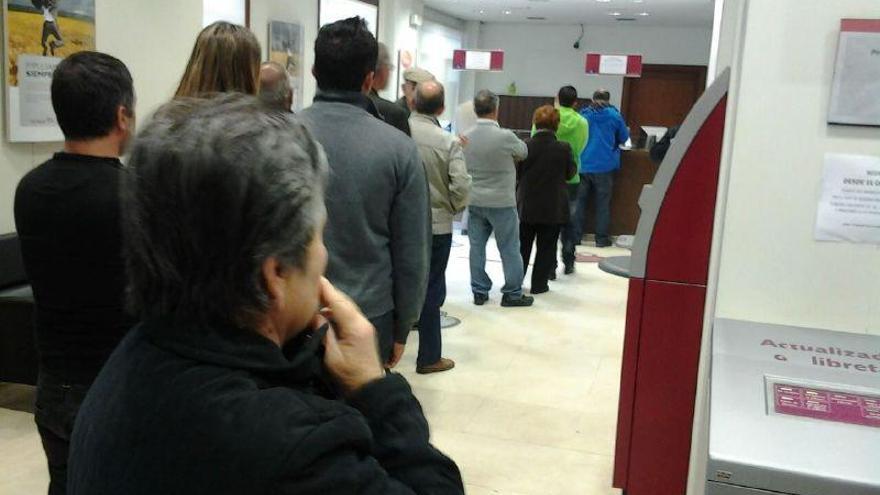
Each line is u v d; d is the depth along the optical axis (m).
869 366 1.25
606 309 5.18
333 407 0.73
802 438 1.05
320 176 0.76
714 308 1.52
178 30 4.83
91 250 1.46
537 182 5.33
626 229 7.80
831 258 1.43
